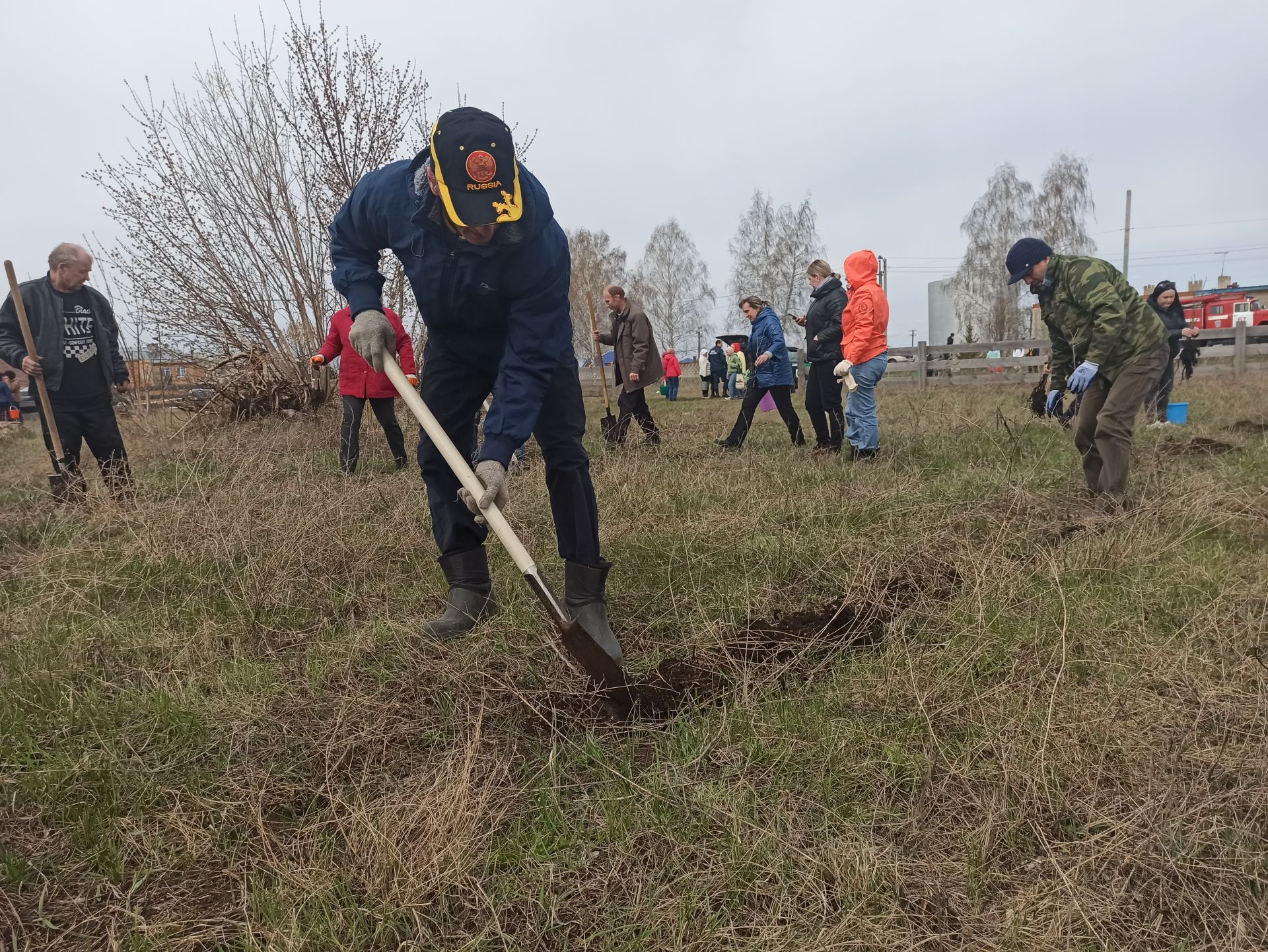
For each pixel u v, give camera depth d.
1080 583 3.24
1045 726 2.12
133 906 1.76
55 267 5.71
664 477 5.55
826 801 2.02
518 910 1.72
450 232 2.46
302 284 10.84
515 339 2.64
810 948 1.55
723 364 25.03
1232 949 1.50
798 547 3.82
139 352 10.66
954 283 46.91
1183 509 4.04
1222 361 17.11
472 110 2.23
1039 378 17.14
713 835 1.91
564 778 2.17
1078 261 4.65
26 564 4.15
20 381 17.23
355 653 2.84
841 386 7.30
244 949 1.63
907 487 4.90
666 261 61.25
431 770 2.17
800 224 51.34
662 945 1.60
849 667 2.70
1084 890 1.65
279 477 5.92
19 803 2.12
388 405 6.71
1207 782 1.96
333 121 10.48
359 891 1.77
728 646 2.85
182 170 10.36
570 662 2.66
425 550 4.15
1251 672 2.44
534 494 5.15
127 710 2.52
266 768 2.22
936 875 1.75
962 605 3.01
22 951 1.64
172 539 4.13
